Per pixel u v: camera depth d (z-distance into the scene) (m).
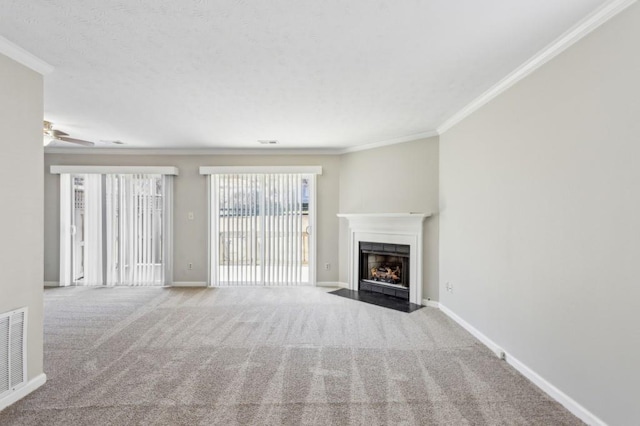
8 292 2.25
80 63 2.54
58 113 3.79
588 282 2.03
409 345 3.25
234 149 5.82
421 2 1.80
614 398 1.85
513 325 2.79
